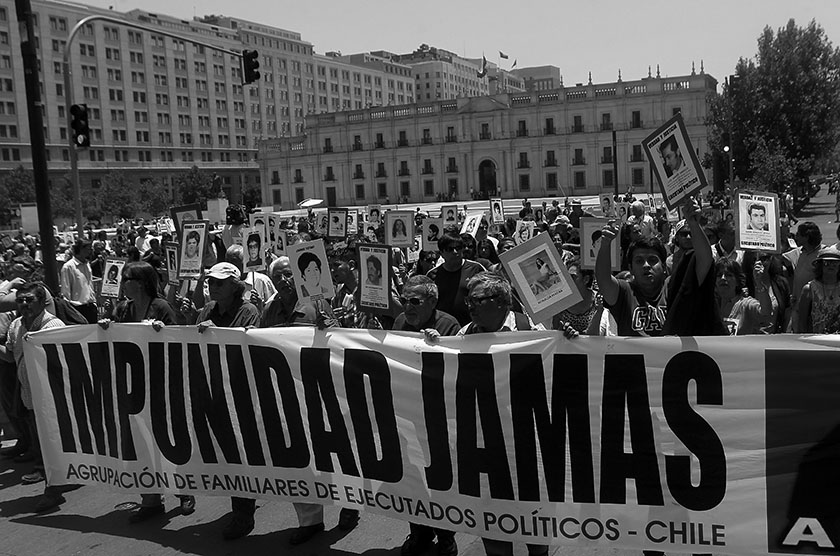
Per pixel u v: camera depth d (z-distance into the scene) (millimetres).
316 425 5203
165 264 11711
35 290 6426
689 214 4141
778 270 7617
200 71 118688
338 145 102125
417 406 4836
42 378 6188
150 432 5781
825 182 85000
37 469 6871
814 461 3996
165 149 113000
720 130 57531
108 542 5480
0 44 91000
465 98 93312
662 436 4262
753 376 4066
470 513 4711
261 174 108188
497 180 93188
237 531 5477
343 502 5148
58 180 97625
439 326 5258
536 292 4594
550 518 4520
